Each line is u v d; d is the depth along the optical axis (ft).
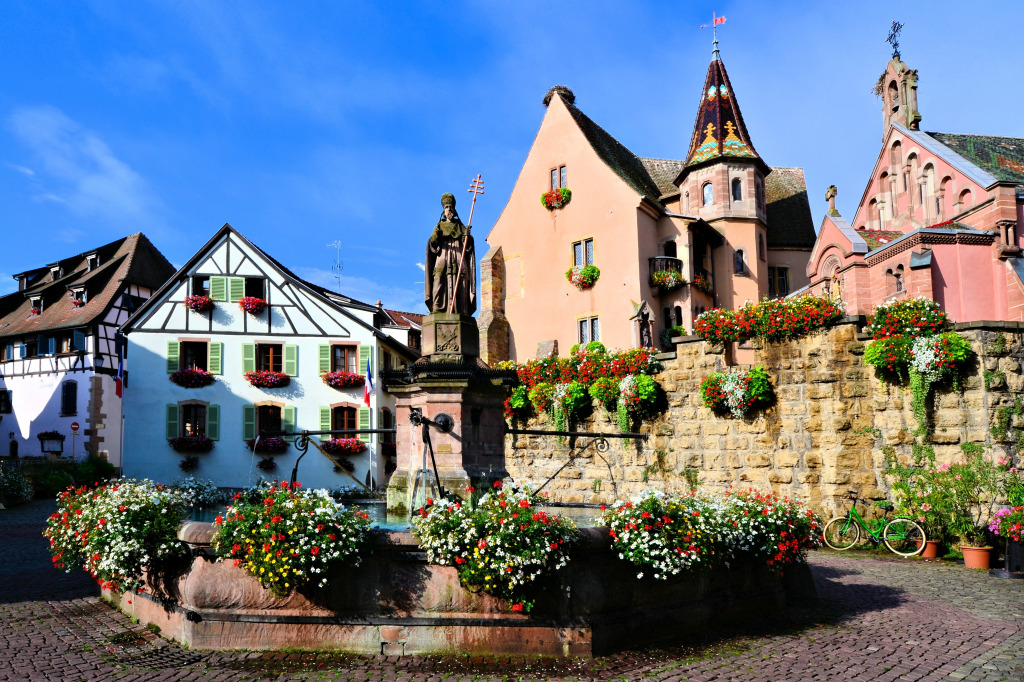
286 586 23.63
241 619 24.26
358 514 24.68
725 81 117.08
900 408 50.39
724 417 58.23
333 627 24.08
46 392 118.11
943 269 74.23
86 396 113.91
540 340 113.39
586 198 111.24
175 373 102.73
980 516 45.98
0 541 54.44
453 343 33.91
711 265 112.68
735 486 57.16
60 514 30.63
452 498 31.01
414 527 24.47
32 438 118.73
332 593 24.13
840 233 84.58
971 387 47.67
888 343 49.73
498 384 33.63
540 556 23.20
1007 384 47.21
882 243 82.43
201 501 59.36
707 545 26.35
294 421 105.50
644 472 62.64
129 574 26.94
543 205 114.83
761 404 56.24
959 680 22.98
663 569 24.97
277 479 103.65
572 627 24.13
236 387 104.63
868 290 81.20
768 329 55.52
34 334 120.88
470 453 33.37
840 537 50.88
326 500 24.57
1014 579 39.81
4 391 122.83
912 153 94.48
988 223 76.38
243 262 107.24
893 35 101.19
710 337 58.29
